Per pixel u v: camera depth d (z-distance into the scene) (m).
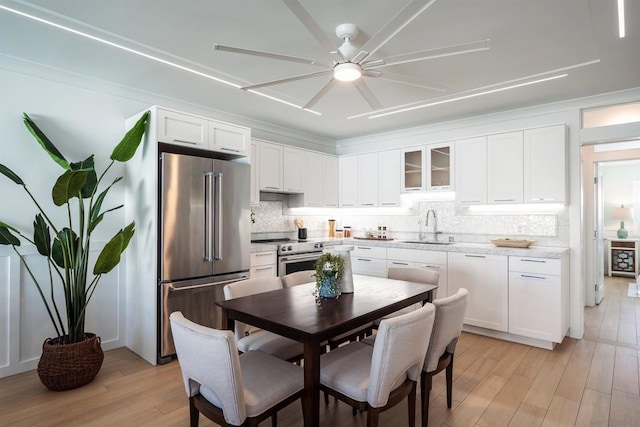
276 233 5.14
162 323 3.12
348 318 1.90
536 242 4.11
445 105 4.06
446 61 2.90
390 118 4.64
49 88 3.09
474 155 4.26
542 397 2.53
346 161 5.57
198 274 3.34
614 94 3.60
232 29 2.44
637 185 7.31
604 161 5.04
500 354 3.32
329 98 3.87
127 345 3.52
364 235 5.67
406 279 3.14
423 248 4.24
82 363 2.67
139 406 2.44
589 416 2.29
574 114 3.83
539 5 2.14
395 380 1.74
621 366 3.04
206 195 3.41
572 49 2.70
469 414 2.32
